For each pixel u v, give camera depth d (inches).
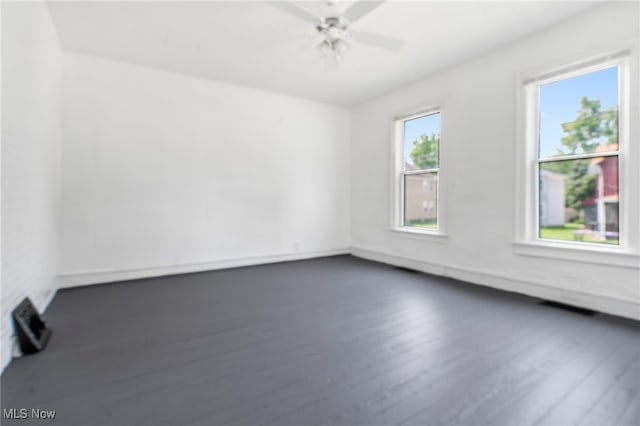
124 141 143.6
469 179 140.9
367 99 196.7
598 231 104.8
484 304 112.0
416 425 51.4
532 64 118.3
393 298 120.2
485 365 70.3
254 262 181.0
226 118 169.8
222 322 96.6
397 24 111.8
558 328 90.4
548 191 117.6
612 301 100.0
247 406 56.3
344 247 215.6
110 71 139.9
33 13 89.4
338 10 88.2
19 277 79.0
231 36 120.9
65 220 131.6
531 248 119.6
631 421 51.9
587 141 106.7
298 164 195.2
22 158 80.9
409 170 175.9
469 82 140.3
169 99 153.9
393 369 68.9
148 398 58.6
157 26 114.0
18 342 74.5
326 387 62.2
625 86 96.9
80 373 67.1
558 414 53.7
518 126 122.8
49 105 110.7
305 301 117.0
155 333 88.3
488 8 102.5
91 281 137.7
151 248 151.2
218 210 168.7
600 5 100.4
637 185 94.3
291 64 145.9
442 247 154.4
